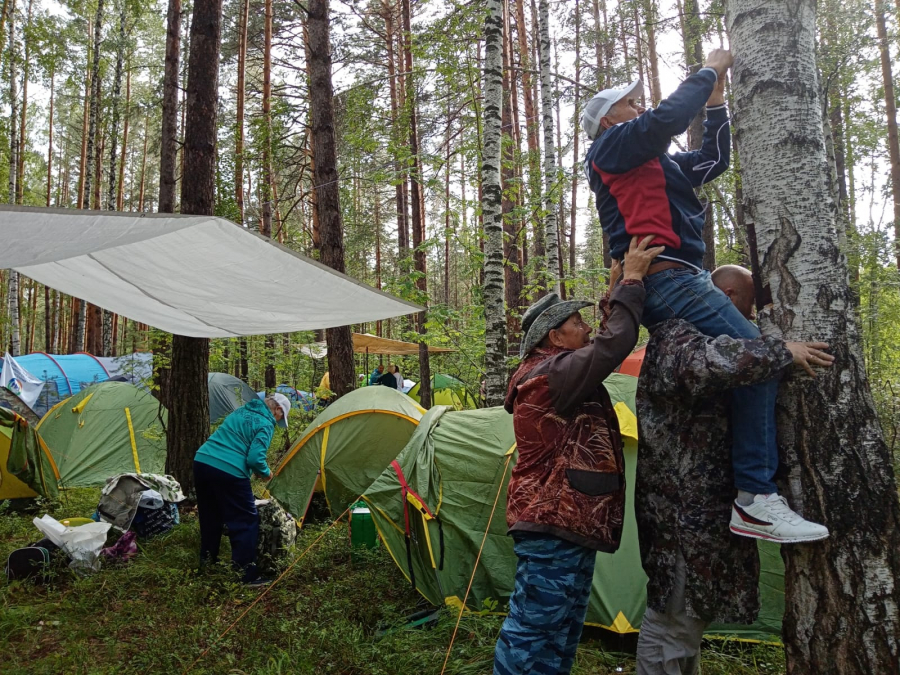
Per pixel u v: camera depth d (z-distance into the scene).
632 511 3.78
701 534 2.02
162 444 8.56
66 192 27.20
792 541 1.77
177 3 7.76
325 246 8.57
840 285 1.92
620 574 3.68
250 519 4.66
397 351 17.36
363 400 6.12
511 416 4.42
